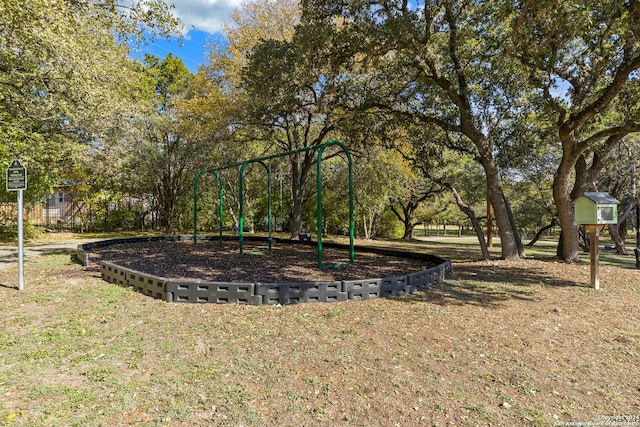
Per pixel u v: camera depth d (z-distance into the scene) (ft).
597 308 15.56
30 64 24.58
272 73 32.22
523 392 8.52
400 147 41.11
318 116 46.01
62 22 19.98
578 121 24.45
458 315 14.10
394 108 33.19
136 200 79.20
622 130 23.53
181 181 71.41
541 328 12.86
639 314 14.74
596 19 19.27
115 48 35.40
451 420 7.38
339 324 12.79
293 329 12.24
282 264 25.79
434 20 26.32
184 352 10.44
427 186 66.44
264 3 44.39
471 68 32.07
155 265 25.09
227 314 13.75
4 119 28.25
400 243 59.16
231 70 45.75
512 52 21.52
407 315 13.94
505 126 33.81
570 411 7.79
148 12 24.07
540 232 62.75
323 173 66.69
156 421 7.23
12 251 35.73
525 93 31.68
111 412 7.51
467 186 59.41
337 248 38.14
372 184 55.57
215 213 77.46
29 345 10.99
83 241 48.14
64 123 36.60
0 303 15.65
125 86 38.42
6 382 8.74
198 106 49.70
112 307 14.74
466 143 35.06
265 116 40.88
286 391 8.38
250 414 7.47
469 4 27.27
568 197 28.63
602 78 28.25
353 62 29.04
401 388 8.56
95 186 65.36
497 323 13.28
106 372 9.25
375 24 24.59
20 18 18.45
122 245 40.78
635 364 10.16
